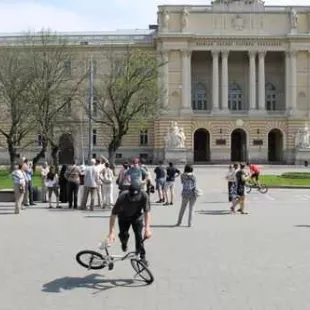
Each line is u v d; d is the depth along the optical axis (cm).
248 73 10906
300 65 10506
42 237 1972
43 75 6512
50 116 6412
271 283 1250
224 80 10494
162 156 10138
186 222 2445
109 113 7606
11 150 6341
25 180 3055
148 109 7869
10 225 2331
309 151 9981
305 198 3847
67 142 10250
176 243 1830
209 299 1109
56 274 1347
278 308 1044
